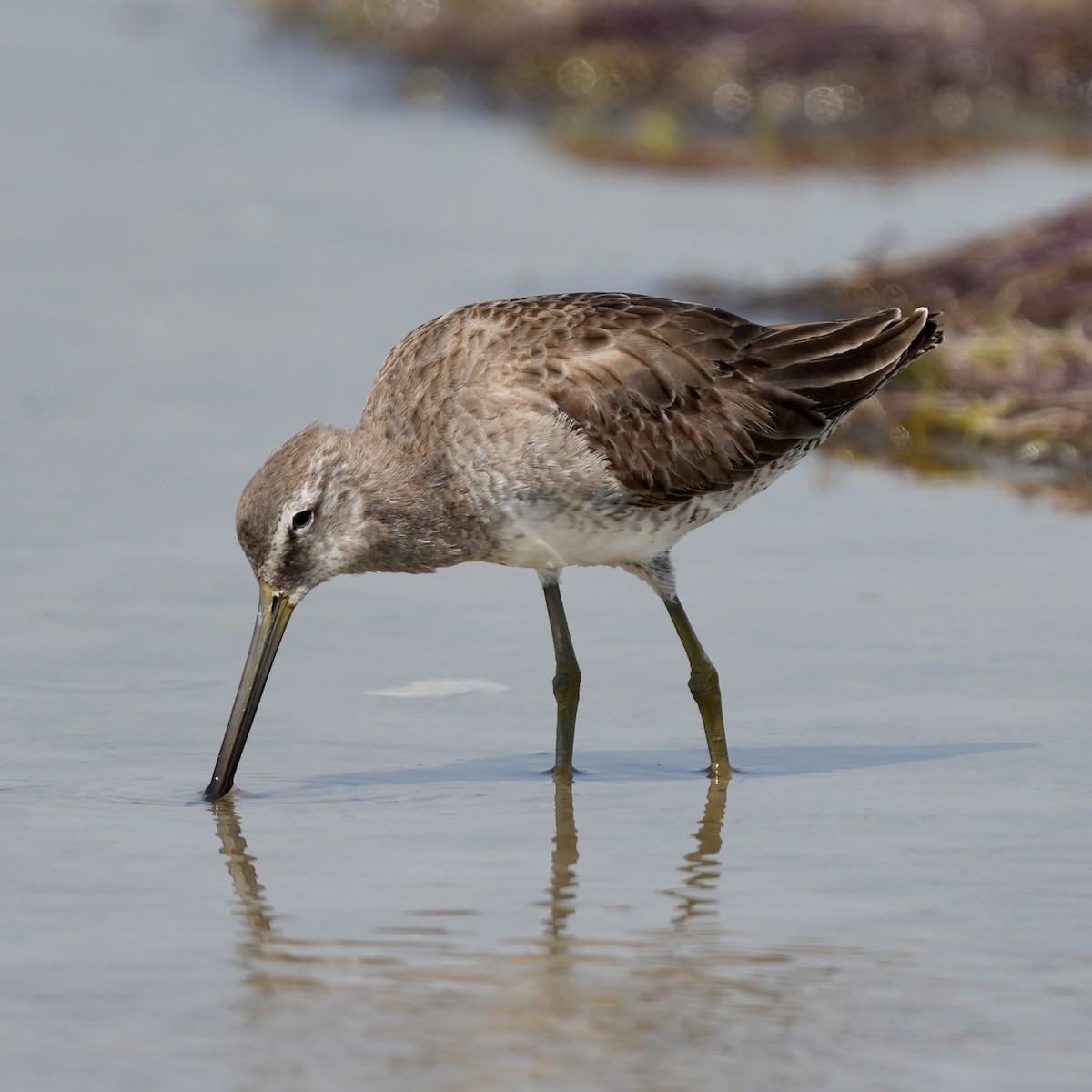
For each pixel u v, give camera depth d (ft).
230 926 27.96
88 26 112.57
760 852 31.17
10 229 77.41
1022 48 97.96
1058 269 65.82
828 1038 24.38
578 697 36.32
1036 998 25.50
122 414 57.62
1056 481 54.29
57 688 39.22
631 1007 25.27
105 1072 23.43
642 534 37.63
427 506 37.17
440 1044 24.25
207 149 90.63
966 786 34.09
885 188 84.89
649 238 76.38
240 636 42.47
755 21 100.73
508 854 31.19
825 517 51.01
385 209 81.51
